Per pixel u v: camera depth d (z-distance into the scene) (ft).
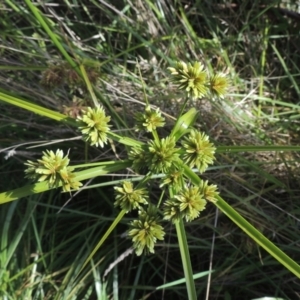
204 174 1.19
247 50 1.40
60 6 1.45
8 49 1.30
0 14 1.38
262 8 1.41
